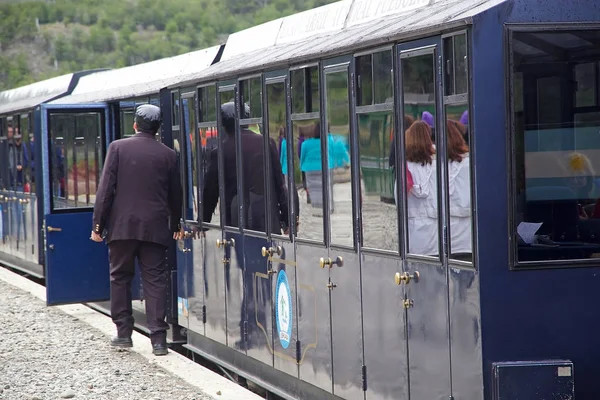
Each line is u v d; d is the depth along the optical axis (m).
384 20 17.17
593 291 12.95
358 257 16.08
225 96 21.84
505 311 12.77
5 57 136.62
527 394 12.70
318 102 17.27
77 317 31.14
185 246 25.27
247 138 20.70
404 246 14.59
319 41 18.50
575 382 12.95
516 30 12.74
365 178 15.67
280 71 18.84
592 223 13.06
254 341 20.97
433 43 13.57
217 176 22.58
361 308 16.06
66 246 29.59
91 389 21.34
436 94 13.52
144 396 20.55
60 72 134.00
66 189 29.59
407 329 14.64
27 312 32.47
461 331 13.20
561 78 12.91
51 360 24.52
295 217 18.52
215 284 23.12
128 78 32.22
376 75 15.18
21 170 42.22
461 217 13.12
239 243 21.52
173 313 26.50
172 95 25.55
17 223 43.28
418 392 14.41
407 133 14.34
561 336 12.90
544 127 12.91
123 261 24.81
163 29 139.38
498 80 12.72
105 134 29.92
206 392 20.72
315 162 17.52
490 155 12.73
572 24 12.85
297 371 18.78
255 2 135.88
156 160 24.20
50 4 144.25
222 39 132.25
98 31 139.12
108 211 24.38
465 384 13.15
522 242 12.87
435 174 13.66
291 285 18.83
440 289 13.70
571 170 13.02
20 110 41.47
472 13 12.83
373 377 15.77
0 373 23.20
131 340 25.39
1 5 142.62
